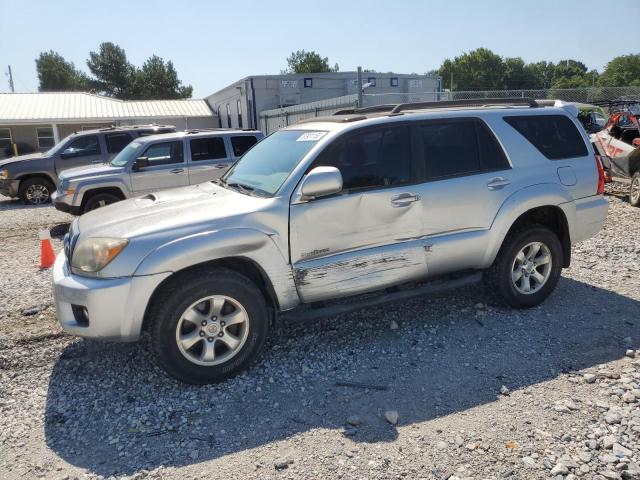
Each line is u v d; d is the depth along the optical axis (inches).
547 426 122.6
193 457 116.4
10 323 196.9
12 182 526.6
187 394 142.5
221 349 150.5
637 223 340.8
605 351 159.5
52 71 2957.7
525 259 188.1
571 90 909.2
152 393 143.6
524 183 181.3
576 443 116.0
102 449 120.3
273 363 158.1
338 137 159.0
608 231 317.1
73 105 1331.2
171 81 2706.7
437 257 170.2
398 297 169.6
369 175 160.4
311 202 151.9
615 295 205.5
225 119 1395.2
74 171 405.1
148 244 137.0
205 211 148.9
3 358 166.2
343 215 155.7
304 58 3061.0
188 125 1448.1
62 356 167.8
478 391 139.3
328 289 156.6
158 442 122.3
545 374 146.9
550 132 192.7
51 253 288.4
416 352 162.9
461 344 167.0
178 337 140.2
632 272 233.9
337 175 146.6
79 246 143.9
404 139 166.6
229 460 115.0
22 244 357.1
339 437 121.6
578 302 198.8
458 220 172.2
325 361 158.6
